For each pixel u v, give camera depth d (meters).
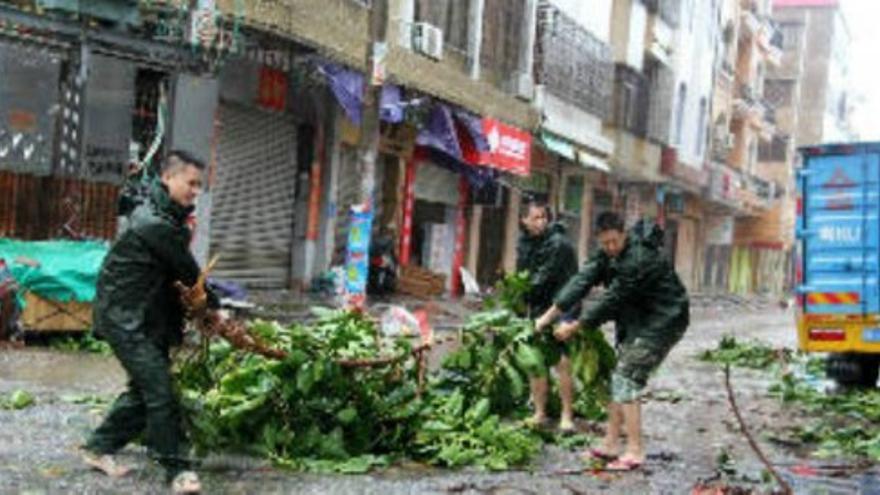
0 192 12.68
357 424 6.97
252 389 6.68
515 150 24.88
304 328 6.93
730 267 57.38
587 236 34.69
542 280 8.51
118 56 13.86
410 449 7.16
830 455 8.55
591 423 9.02
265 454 6.71
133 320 5.71
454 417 7.68
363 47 18.55
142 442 6.43
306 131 20.27
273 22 15.74
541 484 6.73
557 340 8.32
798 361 16.66
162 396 5.70
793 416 10.73
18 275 10.62
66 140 13.38
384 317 8.12
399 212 23.17
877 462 8.41
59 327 10.82
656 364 7.39
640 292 7.30
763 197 54.84
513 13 25.73
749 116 52.12
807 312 13.57
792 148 61.62
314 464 6.58
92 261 11.20
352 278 15.45
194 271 5.89
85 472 6.01
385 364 7.05
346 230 21.84
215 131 17.47
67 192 13.28
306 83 19.34
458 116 22.36
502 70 25.55
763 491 7.01
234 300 15.05
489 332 8.41
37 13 13.01
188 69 14.73
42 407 7.66
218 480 6.12
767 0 55.41
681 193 43.41
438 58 21.14
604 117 31.45
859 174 13.32
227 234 18.36
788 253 67.06
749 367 15.50
